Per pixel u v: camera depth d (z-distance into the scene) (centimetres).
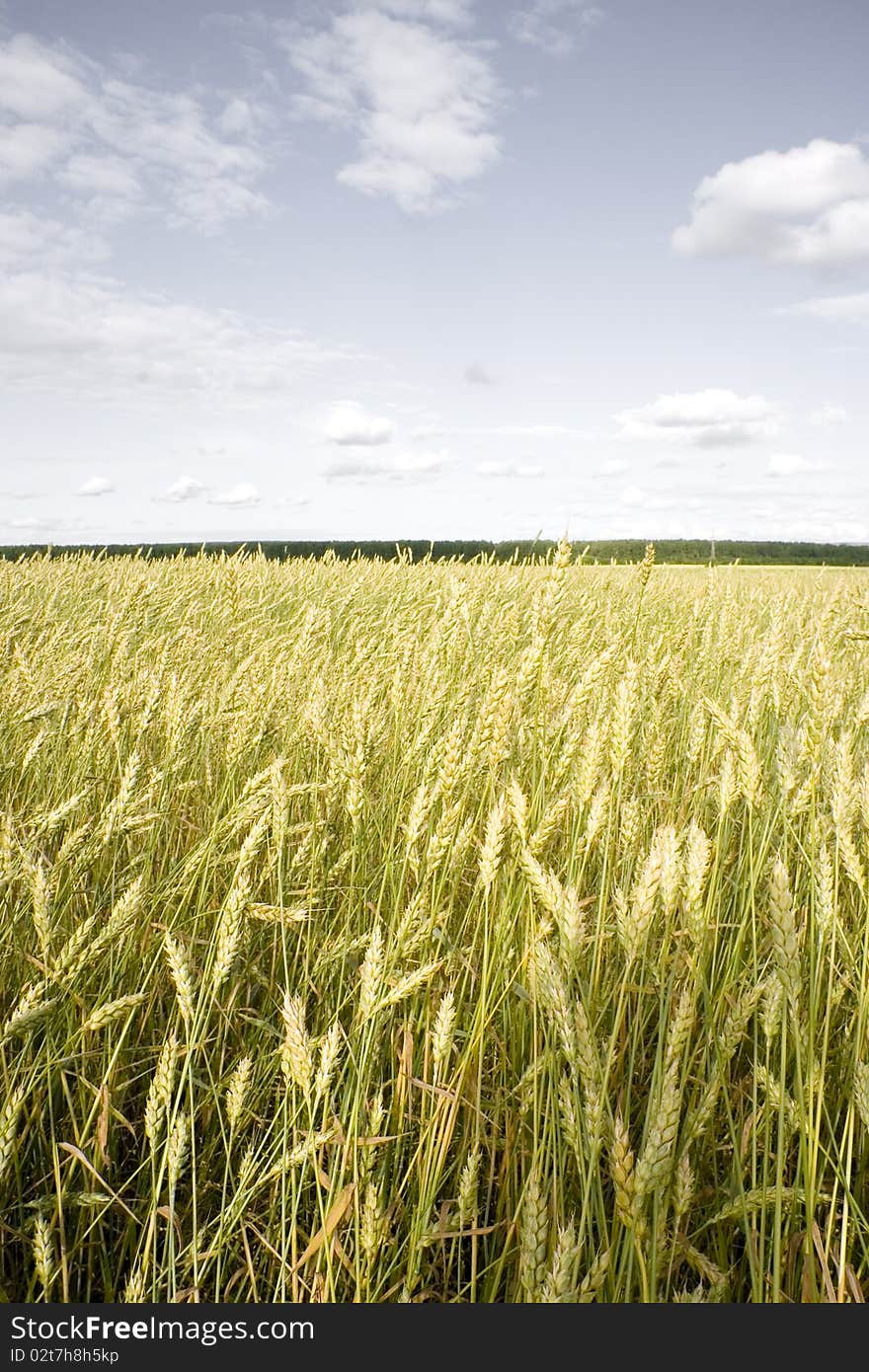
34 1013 213
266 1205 241
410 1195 229
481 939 289
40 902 235
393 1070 252
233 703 388
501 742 259
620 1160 151
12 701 398
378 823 345
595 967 229
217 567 876
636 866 292
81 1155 211
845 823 218
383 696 401
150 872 308
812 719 237
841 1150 210
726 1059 215
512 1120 230
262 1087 256
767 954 279
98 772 353
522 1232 167
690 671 510
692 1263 199
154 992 282
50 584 895
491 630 479
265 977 289
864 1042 220
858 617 553
